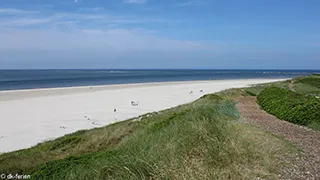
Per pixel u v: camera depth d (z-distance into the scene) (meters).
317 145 6.22
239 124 7.45
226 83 54.88
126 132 11.48
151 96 31.27
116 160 5.15
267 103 12.88
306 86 31.59
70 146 10.71
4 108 22.28
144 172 4.40
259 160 4.84
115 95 31.84
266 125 8.66
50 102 25.86
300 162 5.02
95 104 24.92
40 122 17.34
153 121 12.66
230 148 4.93
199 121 6.29
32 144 12.72
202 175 4.03
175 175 4.05
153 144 5.62
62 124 16.91
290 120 9.44
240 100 17.38
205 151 4.79
